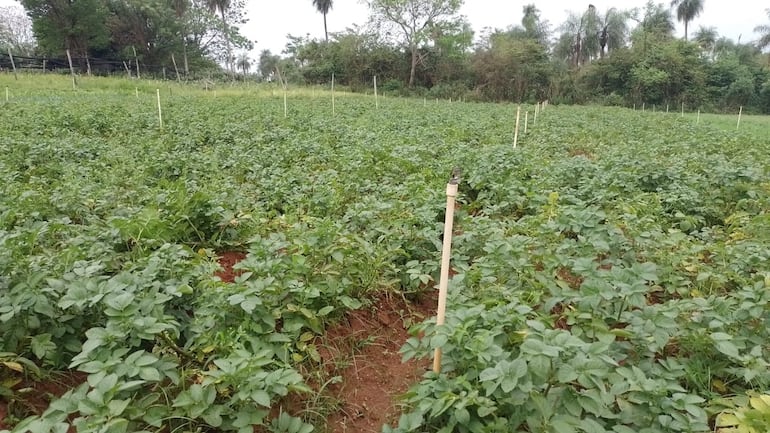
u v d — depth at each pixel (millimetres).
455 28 50375
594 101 49531
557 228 5566
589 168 8820
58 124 13398
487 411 2752
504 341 3332
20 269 3850
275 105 22562
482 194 7766
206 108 18812
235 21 65000
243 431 2893
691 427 2721
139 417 3059
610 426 2980
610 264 5352
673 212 7223
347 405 3707
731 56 55625
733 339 3439
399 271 5117
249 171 9055
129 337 3363
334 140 12719
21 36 61531
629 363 3439
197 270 4332
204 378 3225
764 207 7086
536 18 64250
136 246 5219
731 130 20609
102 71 49281
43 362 3502
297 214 6652
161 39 54094
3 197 6250
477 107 31672
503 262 4629
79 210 6305
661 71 47656
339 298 4344
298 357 3754
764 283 4293
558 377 2729
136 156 9750
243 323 3635
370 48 51750
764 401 2887
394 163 9438
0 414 3199
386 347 4422
